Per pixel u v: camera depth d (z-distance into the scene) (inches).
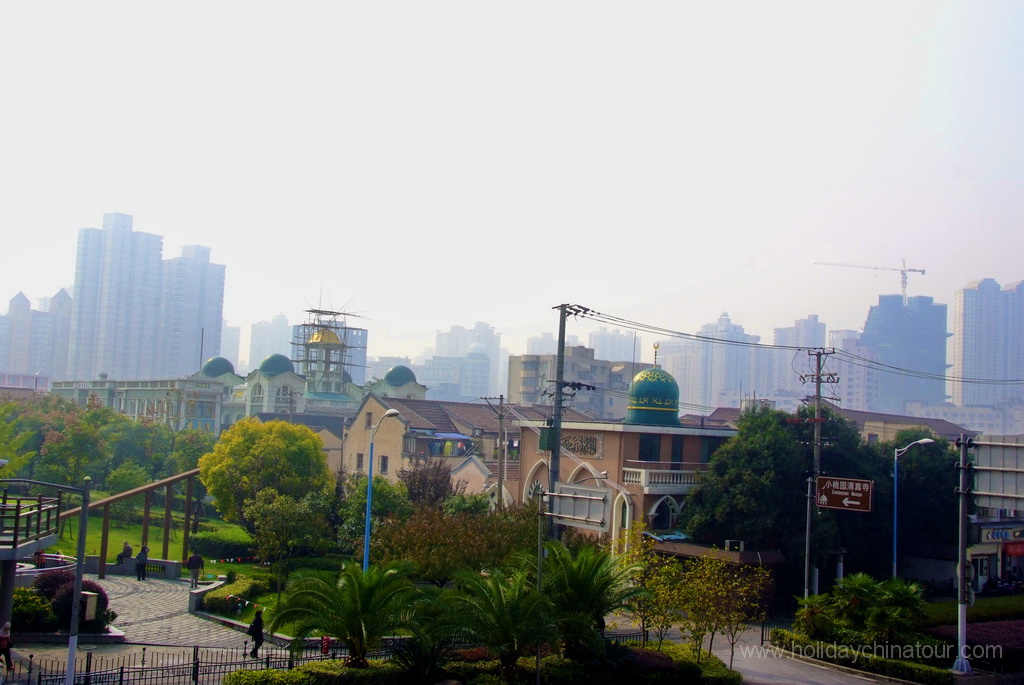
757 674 1346.0
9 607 1193.4
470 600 1095.6
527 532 1686.8
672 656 1283.2
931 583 2158.0
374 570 1112.8
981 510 2278.5
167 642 1370.6
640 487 2039.9
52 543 1294.3
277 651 1318.9
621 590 1221.1
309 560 2110.0
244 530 2559.1
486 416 3390.7
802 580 1921.8
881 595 1424.7
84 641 1312.7
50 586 1384.1
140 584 1898.4
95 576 1962.4
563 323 1704.0
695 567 1378.0
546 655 1190.3
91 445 2947.8
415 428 3102.9
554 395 1710.1
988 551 2262.6
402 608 1082.7
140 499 2910.9
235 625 1501.0
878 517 2073.1
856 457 2069.4
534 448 2356.1
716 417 4128.9
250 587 1765.5
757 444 1918.1
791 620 1815.9
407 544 1647.4
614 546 1715.1
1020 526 2231.8
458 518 1777.8
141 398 4953.3
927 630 1486.2
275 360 4729.3
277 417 4018.2
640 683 1160.8
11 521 1434.5
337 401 4739.2
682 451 2217.0
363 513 2129.7
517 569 1230.9
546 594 1168.2
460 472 2731.3
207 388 4781.0
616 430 2124.8
